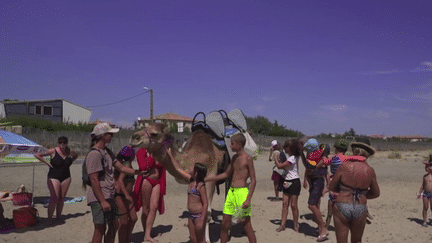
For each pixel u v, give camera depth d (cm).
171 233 625
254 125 4916
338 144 583
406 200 966
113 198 444
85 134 2256
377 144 4319
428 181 683
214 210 829
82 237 590
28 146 685
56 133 2238
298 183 636
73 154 717
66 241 568
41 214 750
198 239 479
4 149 664
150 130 497
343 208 393
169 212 788
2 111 3738
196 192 477
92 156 420
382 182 1336
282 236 609
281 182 664
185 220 718
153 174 589
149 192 589
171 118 5962
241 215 471
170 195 1016
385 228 671
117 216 454
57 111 4103
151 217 583
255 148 687
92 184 414
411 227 679
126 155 535
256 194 1051
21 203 663
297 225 639
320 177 588
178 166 520
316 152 577
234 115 714
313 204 582
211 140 559
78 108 4312
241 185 480
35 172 1430
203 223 472
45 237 588
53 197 666
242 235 620
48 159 795
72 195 979
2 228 635
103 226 432
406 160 2539
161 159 508
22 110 3841
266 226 676
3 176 1302
